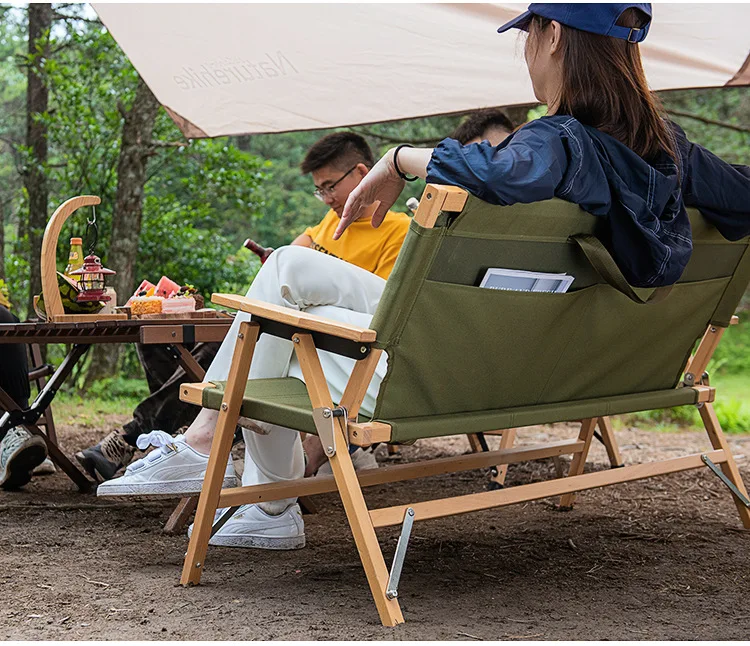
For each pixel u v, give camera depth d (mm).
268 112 4691
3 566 2350
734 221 2350
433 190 1683
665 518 3111
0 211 9086
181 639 1753
